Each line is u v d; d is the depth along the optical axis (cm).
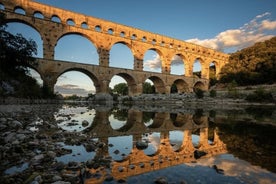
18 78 3628
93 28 6588
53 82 5503
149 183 551
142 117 2500
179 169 657
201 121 2042
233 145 982
